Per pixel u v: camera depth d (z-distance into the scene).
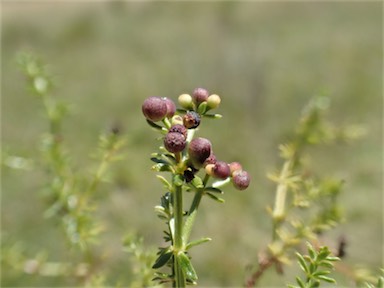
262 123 0.58
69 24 1.13
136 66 0.83
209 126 0.55
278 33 0.95
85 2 1.45
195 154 0.10
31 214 0.41
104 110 0.67
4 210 0.42
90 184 0.16
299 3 1.13
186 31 0.98
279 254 0.13
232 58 0.77
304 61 0.79
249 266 0.14
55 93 0.73
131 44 0.95
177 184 0.10
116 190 0.38
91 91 0.74
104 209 0.36
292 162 0.15
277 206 0.14
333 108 0.63
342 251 0.13
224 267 0.32
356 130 0.18
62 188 0.16
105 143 0.16
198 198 0.10
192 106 0.11
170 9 1.15
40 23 1.18
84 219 0.15
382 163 0.47
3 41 1.06
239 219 0.36
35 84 0.18
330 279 0.10
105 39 1.01
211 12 1.08
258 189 0.42
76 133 0.57
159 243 0.36
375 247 0.34
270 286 0.24
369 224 0.39
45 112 0.18
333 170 0.47
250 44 0.87
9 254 0.17
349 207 0.41
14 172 0.19
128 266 0.24
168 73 0.78
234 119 0.58
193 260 0.34
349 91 0.67
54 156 0.16
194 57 0.81
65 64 0.88
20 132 0.61
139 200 0.39
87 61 0.88
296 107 0.63
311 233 0.14
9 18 1.31
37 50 0.98
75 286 0.18
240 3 1.11
